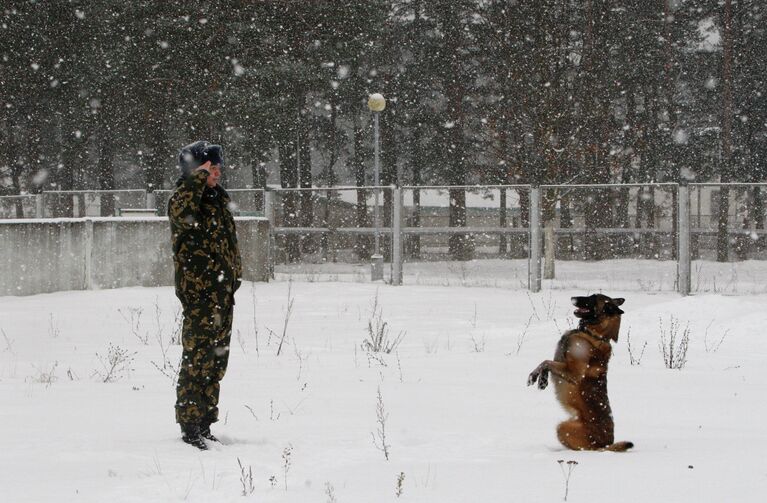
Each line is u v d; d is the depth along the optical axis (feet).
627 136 133.39
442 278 91.66
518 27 100.53
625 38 135.13
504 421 21.85
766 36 148.05
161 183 138.00
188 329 19.97
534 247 76.54
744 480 13.64
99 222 73.15
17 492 14.58
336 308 60.70
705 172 153.99
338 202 133.59
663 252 136.56
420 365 33.73
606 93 115.03
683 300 45.78
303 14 118.52
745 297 70.13
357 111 169.07
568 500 12.75
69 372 30.55
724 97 134.41
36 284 68.85
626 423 22.07
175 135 153.99
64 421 21.77
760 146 153.17
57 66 126.41
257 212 88.53
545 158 93.25
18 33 124.47
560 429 17.95
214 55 112.78
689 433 20.39
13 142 158.40
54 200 104.12
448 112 152.46
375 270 86.53
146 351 38.70
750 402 25.40
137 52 113.09
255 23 113.70
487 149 105.50
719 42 152.46
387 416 22.34
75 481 15.52
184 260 20.18
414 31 160.35
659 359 35.55
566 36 101.96
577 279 90.17
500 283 84.58
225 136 131.85
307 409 24.00
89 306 60.03
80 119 137.18
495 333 45.01
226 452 18.57
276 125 118.01
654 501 12.48
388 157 162.20
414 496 13.60
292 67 114.21
